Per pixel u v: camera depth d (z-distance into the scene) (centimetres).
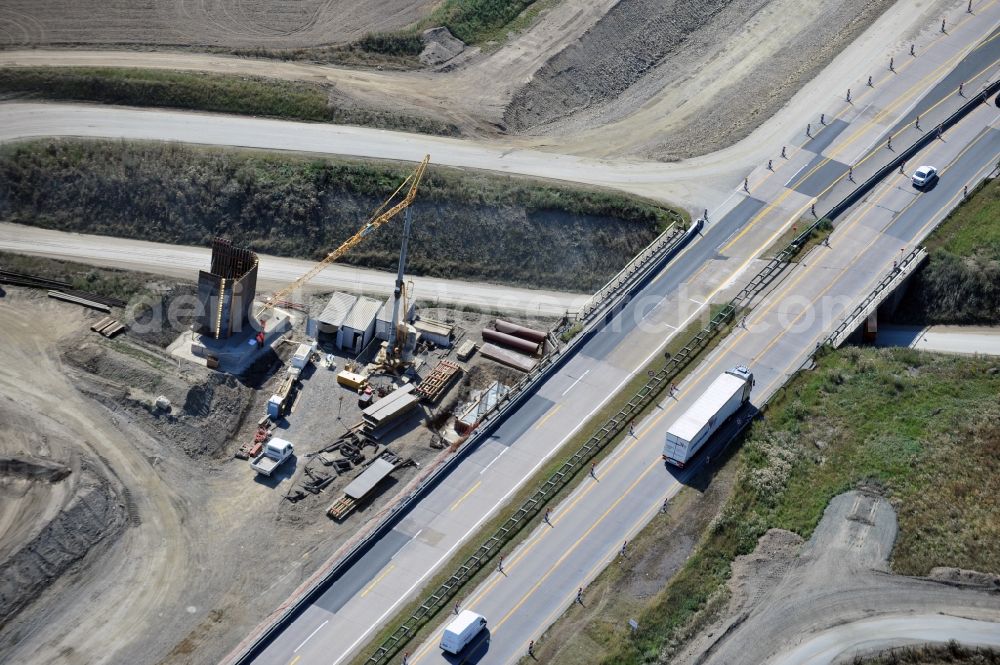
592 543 10462
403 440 11812
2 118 14750
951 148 15112
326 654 9600
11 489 10762
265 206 14112
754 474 11100
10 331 12462
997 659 9675
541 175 14762
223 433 11762
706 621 9894
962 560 10462
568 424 11656
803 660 9656
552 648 9581
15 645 9819
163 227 14038
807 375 12238
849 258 13600
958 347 13238
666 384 12050
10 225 13888
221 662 9719
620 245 14162
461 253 14100
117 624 10031
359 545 10375
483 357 12788
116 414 11644
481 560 10306
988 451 11444
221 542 10750
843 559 10488
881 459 11388
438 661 9494
